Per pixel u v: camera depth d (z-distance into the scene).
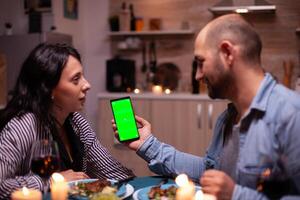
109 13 4.56
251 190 1.07
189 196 1.09
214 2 4.15
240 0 3.69
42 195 1.31
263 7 3.63
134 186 1.45
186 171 1.52
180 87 4.28
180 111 3.85
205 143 3.78
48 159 1.26
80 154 1.77
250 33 1.18
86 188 1.32
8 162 1.48
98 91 4.66
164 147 1.57
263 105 1.17
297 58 3.98
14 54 3.79
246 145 1.20
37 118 1.62
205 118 3.76
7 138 1.54
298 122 1.11
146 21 4.39
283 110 1.14
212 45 1.18
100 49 4.63
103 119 4.09
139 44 4.38
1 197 1.38
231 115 1.43
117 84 4.22
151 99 3.94
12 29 4.29
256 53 1.19
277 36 4.02
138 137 1.54
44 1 4.24
